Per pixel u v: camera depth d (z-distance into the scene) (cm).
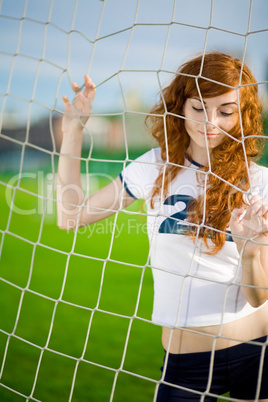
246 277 150
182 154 168
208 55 164
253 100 165
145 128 196
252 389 162
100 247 618
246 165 155
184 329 150
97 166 1091
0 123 200
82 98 179
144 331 351
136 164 177
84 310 392
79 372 286
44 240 644
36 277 484
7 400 250
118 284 468
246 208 154
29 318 371
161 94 173
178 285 161
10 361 298
